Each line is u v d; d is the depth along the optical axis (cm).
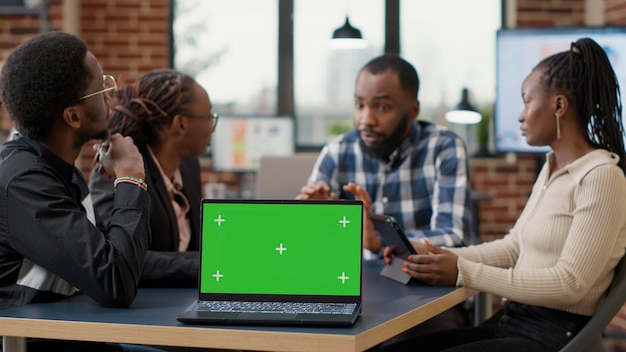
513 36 502
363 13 698
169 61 703
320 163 312
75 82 188
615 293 202
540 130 221
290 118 613
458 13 691
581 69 216
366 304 187
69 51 188
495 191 685
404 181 300
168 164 260
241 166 611
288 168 356
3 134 655
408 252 225
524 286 205
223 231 183
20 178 183
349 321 158
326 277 179
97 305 185
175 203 267
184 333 159
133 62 699
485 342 210
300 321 159
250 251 182
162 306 185
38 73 186
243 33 705
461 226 282
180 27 706
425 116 695
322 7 701
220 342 158
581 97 217
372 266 255
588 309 209
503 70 506
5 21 662
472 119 618
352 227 181
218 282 182
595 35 485
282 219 183
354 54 702
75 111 190
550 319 212
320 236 181
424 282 216
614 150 219
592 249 202
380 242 266
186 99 256
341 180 310
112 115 251
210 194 591
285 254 181
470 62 692
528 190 684
